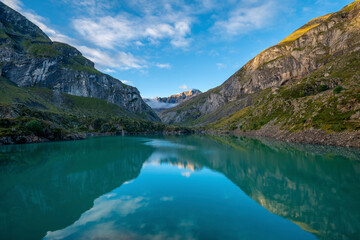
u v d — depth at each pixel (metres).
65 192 26.09
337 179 31.53
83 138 125.50
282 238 14.85
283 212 19.73
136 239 14.61
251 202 22.34
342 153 52.88
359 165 40.16
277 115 135.50
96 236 15.09
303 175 34.41
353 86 88.38
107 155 58.97
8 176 34.41
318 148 63.00
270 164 44.09
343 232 15.67
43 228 16.52
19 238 15.09
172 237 14.86
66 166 43.03
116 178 33.44
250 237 14.96
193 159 52.16
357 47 167.12
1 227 16.75
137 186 28.80
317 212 19.53
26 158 52.16
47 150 67.31
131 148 77.75
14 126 91.12
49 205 21.78
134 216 18.70
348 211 19.81
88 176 34.66
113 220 17.78
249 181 31.31
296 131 89.12
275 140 98.06
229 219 18.08
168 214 19.09
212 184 29.77
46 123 108.50
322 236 15.09
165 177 34.00
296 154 55.09
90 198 23.75
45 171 38.19
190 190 26.89
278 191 26.28
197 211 19.84
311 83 147.00
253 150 67.50
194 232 15.62
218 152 64.81
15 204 21.88
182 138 140.50
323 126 76.69
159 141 112.69
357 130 63.53
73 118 189.50
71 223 17.31
